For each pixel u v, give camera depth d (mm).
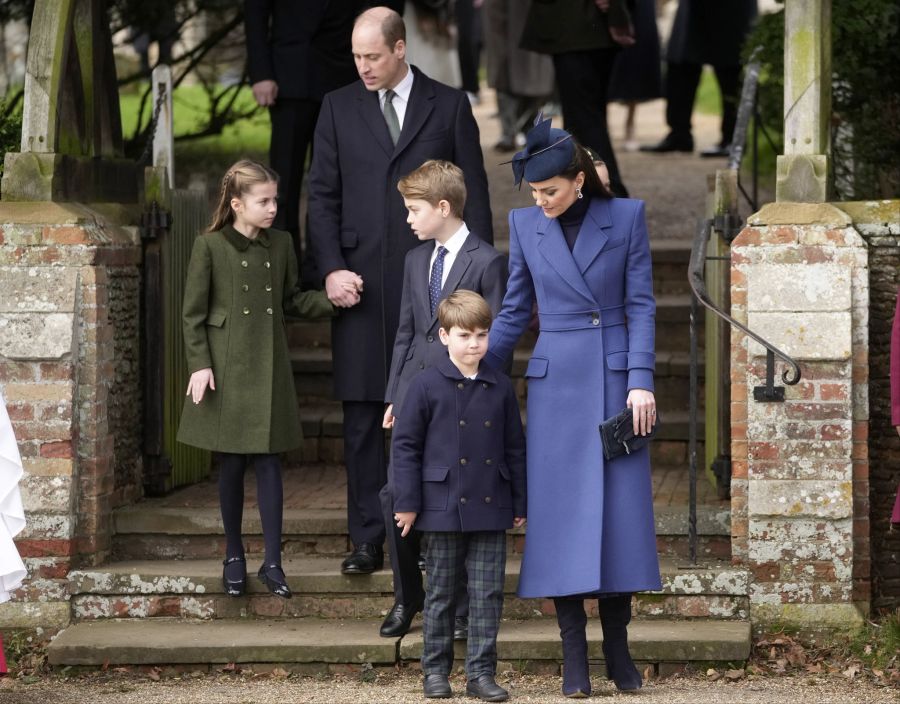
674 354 26078
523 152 16953
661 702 17359
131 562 21547
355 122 20438
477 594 17641
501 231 31312
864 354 19953
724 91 39531
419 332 18594
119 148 24406
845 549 19781
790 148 20219
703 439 24344
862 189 26391
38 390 20609
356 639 19406
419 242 20297
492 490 17375
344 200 20516
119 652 19438
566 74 27234
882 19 24422
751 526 19953
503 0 40719
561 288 17219
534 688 18359
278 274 20500
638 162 40594
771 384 19656
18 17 31219
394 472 17375
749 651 19031
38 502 20641
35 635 20703
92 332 20828
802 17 20047
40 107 21172
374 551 20578
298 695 18297
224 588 20547
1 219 20625
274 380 20188
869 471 20891
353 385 20328
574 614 17547
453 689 18438
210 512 21844
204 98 40031
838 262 19609
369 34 19641
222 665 19375
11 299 20578
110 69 23922
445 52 38469
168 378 23219
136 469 22797
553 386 17219
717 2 38719
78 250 20672
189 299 19969
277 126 26219
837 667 19109
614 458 17047
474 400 17391
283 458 25547
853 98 26125
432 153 20219
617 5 26422
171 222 23031
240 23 32469
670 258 27766
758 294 19781
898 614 20062
